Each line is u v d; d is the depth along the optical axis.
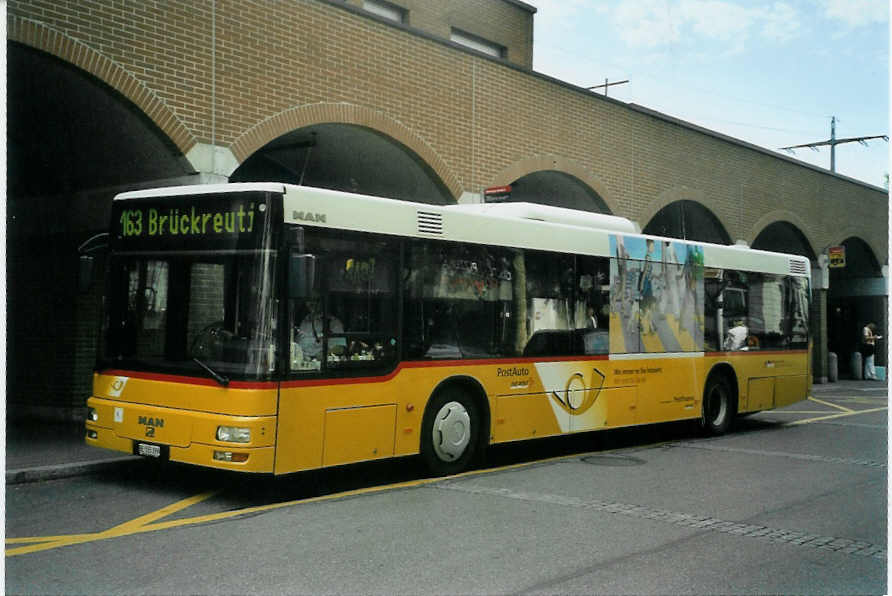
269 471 7.41
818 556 6.23
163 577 5.48
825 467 10.22
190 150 10.89
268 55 11.81
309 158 14.88
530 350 10.23
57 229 12.77
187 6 10.89
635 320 11.81
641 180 18.84
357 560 5.91
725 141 21.56
